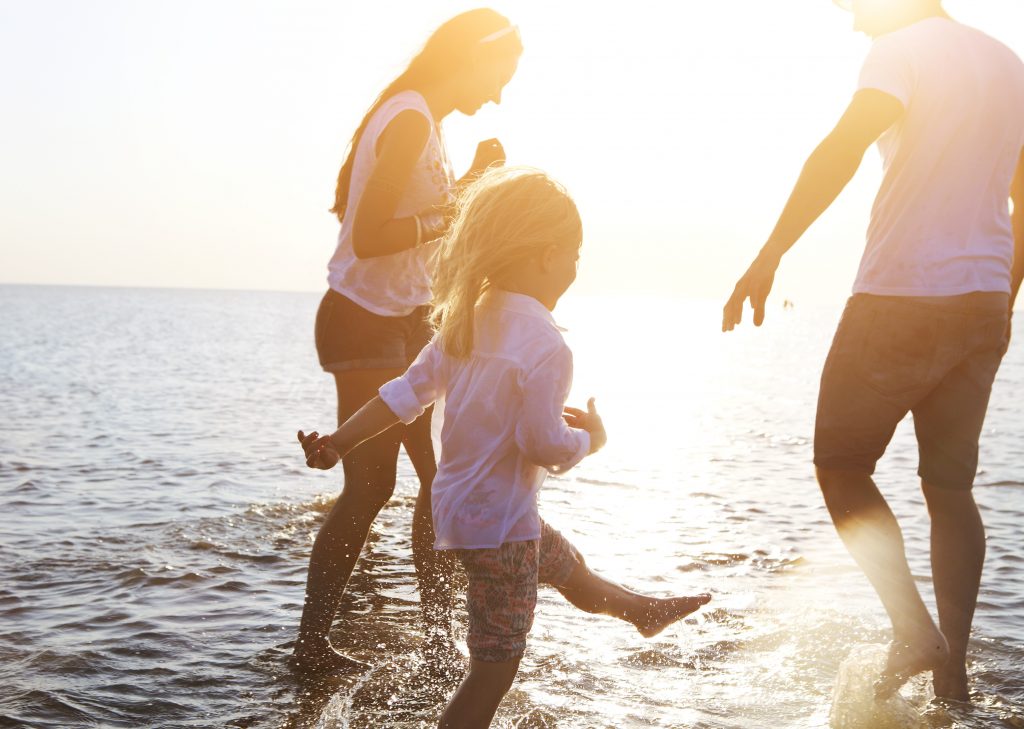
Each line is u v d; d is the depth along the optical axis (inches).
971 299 105.4
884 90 103.1
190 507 217.6
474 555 92.7
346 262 129.1
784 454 346.6
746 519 218.7
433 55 129.7
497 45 131.9
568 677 116.1
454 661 120.1
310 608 121.7
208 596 148.0
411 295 129.6
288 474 270.4
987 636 132.0
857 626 136.6
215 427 394.6
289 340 1779.0
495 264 92.0
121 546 177.8
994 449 358.9
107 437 350.6
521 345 91.0
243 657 121.6
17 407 456.4
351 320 128.0
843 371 110.0
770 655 125.3
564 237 93.1
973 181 105.5
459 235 95.0
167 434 365.7
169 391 592.7
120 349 1201.4
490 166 136.4
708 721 103.9
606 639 131.0
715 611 143.8
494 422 91.7
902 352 106.6
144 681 113.3
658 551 183.9
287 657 121.8
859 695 104.7
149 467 279.7
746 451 354.6
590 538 194.5
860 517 109.6
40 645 124.8
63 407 463.8
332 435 96.7
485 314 93.8
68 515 207.3
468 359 93.8
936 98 104.4
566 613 142.9
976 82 105.1
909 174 105.9
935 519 112.3
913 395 107.3
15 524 197.2
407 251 127.4
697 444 377.4
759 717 105.3
